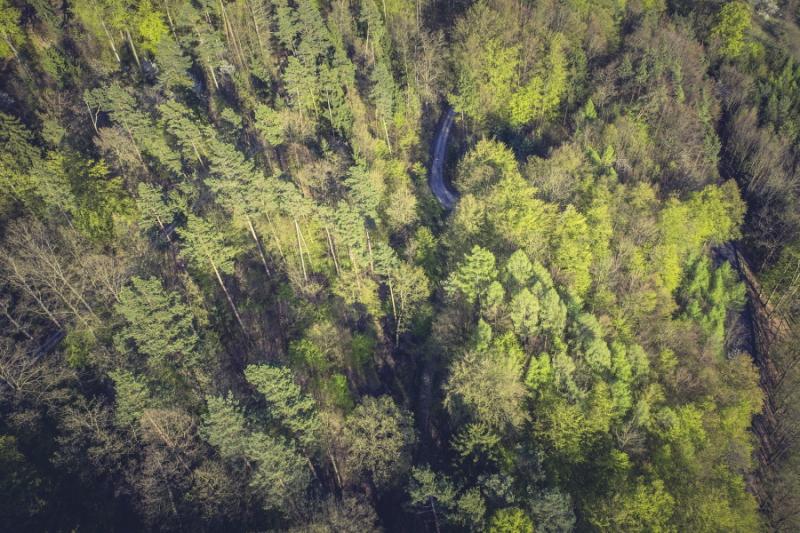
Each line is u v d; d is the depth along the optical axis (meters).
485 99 104.19
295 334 72.25
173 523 55.34
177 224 77.00
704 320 82.25
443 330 69.69
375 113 98.75
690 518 57.53
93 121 82.62
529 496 55.44
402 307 76.56
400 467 62.34
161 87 88.50
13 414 55.94
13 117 71.81
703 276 86.19
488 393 60.59
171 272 71.44
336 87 91.94
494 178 83.44
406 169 96.62
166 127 82.12
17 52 88.88
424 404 74.19
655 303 75.25
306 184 79.44
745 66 140.38
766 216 110.38
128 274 65.25
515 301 63.38
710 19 144.38
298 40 99.56
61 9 94.50
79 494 56.47
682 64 124.69
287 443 55.06
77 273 66.19
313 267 79.25
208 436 55.47
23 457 54.03
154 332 57.78
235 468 56.97
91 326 64.56
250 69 98.06
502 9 115.94
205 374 59.91
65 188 68.69
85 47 93.88
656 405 65.25
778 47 148.38
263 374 52.38
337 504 54.97
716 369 75.00
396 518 63.72
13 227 67.19
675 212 84.62
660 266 81.00
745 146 122.62
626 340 71.06
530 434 61.53
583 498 58.84
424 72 108.69
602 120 103.06
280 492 53.97
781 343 95.25
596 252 77.75
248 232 77.75
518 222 74.81
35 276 64.50
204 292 70.69
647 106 106.75
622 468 58.78
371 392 72.94
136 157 78.19
